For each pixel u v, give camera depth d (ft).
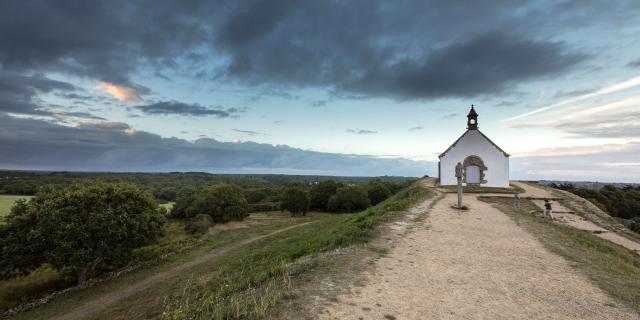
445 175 135.44
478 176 132.26
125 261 94.17
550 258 37.93
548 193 119.55
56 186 103.30
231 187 213.25
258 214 252.42
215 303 24.79
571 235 54.95
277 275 30.37
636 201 198.49
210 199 201.05
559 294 26.61
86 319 56.29
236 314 21.27
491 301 24.81
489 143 131.95
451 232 51.26
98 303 67.36
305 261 34.91
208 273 73.26
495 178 131.03
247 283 30.17
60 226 80.48
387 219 61.00
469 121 134.41
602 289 27.91
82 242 82.89
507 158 130.72
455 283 28.60
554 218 81.00
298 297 24.11
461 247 41.96
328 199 268.41
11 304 73.77
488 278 30.25
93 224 82.84
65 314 62.90
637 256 52.13
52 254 78.13
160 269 95.04
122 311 55.93
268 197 308.81
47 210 82.23
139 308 54.70
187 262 102.12
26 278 93.04
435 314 22.17
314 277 28.78
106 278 88.58
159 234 103.24
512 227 56.95
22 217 83.10
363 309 22.43
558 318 22.16
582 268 34.14
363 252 37.91
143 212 97.60
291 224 181.57
